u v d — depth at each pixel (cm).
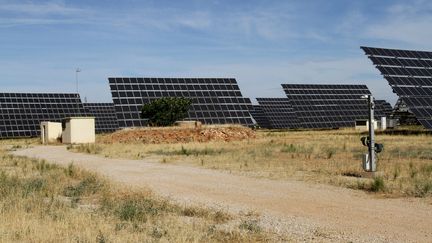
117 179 2048
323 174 2100
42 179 1902
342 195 1577
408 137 4806
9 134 6950
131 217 1195
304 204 1425
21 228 1032
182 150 3569
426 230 1077
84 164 2809
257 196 1581
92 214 1224
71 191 1670
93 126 5500
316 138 5106
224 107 6384
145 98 6225
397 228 1099
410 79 5206
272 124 9162
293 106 7950
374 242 977
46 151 4181
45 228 1041
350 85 8788
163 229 1071
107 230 1038
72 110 7875
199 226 1114
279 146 3925
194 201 1494
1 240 935
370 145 1995
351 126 7919
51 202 1403
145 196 1529
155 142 5066
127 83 6347
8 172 2272
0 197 1452
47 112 7581
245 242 988
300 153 3203
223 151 3531
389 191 1609
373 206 1377
